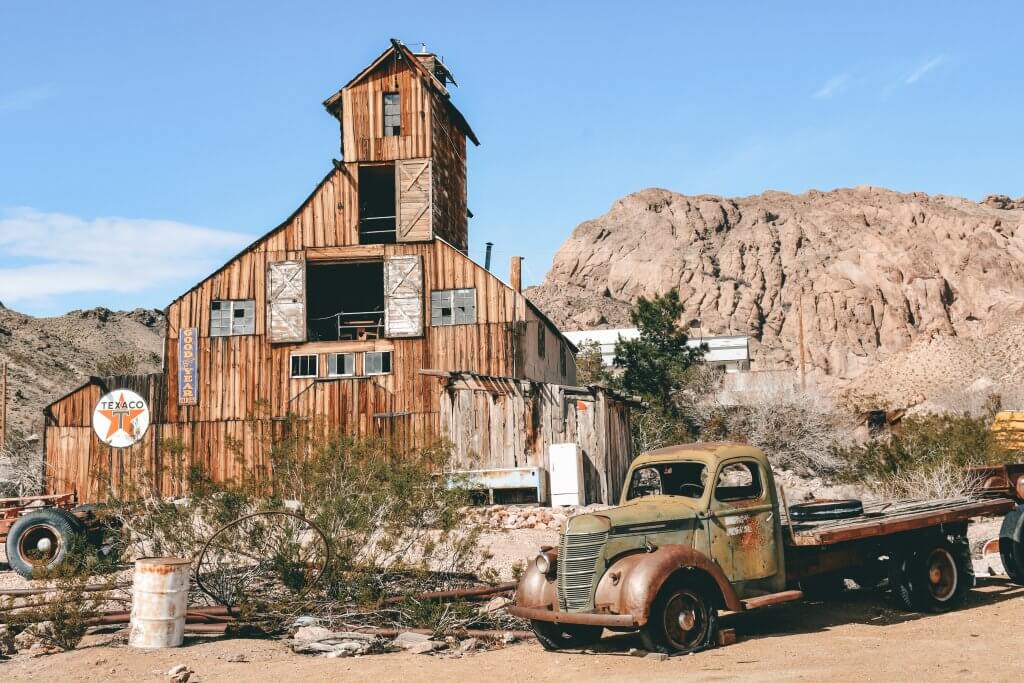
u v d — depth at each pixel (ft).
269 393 92.48
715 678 25.12
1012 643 28.81
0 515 48.16
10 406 173.58
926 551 35.68
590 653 30.50
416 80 95.66
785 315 616.80
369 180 104.58
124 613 35.09
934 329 582.76
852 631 32.01
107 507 40.06
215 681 27.20
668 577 28.81
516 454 79.56
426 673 28.12
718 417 111.45
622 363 144.66
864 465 80.07
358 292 116.57
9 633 32.83
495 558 47.93
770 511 32.96
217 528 37.70
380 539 39.58
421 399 90.84
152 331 383.86
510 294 91.50
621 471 86.89
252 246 94.99
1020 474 55.52
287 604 36.11
